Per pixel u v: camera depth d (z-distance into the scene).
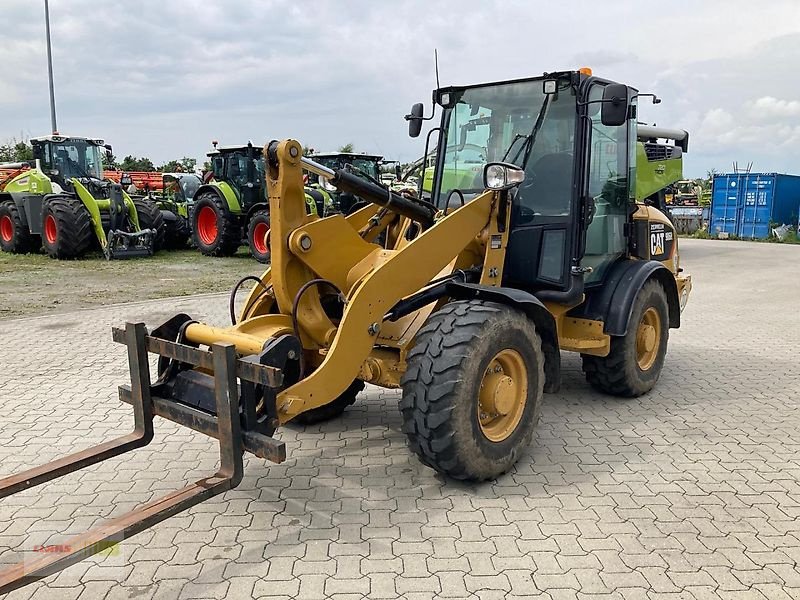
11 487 2.94
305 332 3.86
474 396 3.56
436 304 4.10
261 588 2.84
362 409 5.09
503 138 4.72
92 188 14.99
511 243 4.61
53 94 23.98
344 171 3.87
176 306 9.13
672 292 5.59
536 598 2.77
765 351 6.96
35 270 12.71
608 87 4.07
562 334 4.97
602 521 3.38
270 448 2.99
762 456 4.21
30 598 2.79
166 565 3.02
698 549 3.13
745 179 22.23
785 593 2.81
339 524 3.36
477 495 3.67
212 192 15.37
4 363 6.33
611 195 5.04
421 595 2.79
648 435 4.56
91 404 5.19
